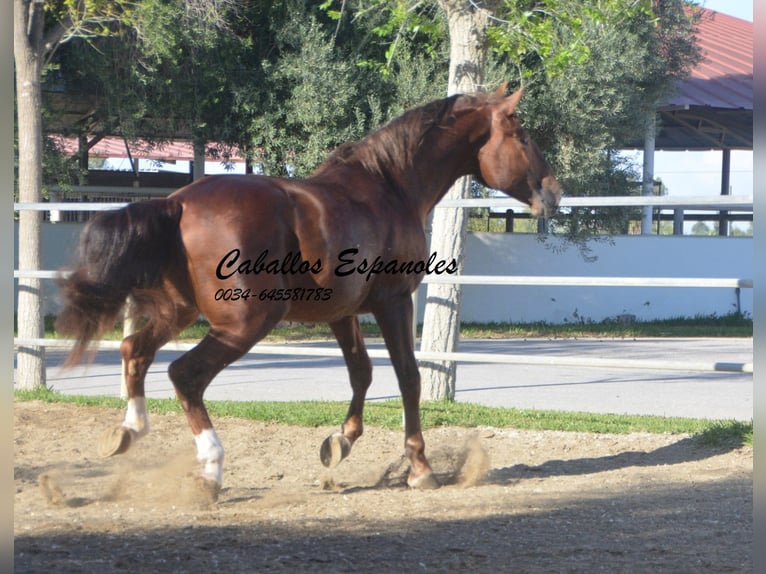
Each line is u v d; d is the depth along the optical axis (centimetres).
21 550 457
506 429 912
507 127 703
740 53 3528
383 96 2239
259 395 1205
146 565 436
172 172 3036
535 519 553
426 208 696
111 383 1319
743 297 2859
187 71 2208
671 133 3306
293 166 2227
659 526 537
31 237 1123
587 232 2519
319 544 484
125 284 561
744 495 623
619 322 2692
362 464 759
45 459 753
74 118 2547
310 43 2128
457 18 1081
